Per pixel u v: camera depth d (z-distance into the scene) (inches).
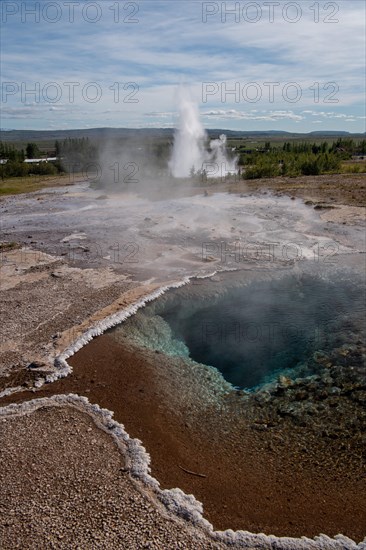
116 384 498.9
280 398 494.6
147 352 567.8
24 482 346.9
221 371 546.3
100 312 636.7
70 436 402.6
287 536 317.7
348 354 565.9
